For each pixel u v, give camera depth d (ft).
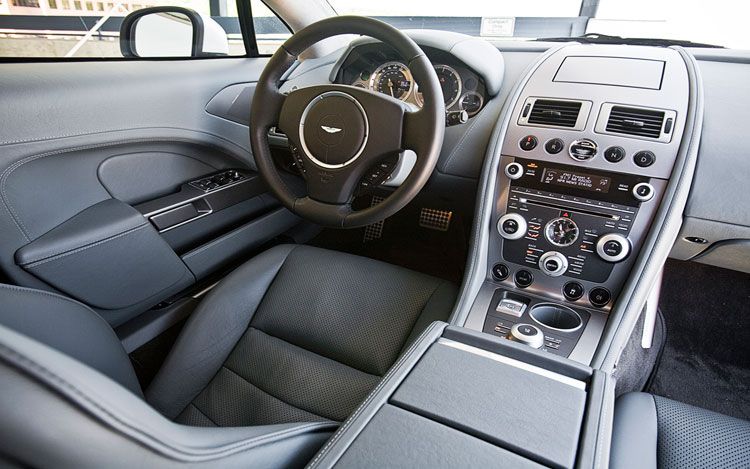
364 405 1.90
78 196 3.28
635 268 3.11
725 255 3.59
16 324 2.14
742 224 3.19
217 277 4.28
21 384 1.01
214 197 4.02
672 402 2.63
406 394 1.97
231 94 4.38
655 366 4.38
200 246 3.95
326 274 3.53
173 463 1.21
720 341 4.68
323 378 3.01
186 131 3.94
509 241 3.47
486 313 3.27
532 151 3.47
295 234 5.33
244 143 4.53
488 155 3.60
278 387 3.03
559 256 3.30
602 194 3.25
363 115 3.11
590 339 3.04
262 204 4.58
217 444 1.38
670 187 3.10
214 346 3.20
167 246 3.57
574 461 1.68
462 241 5.41
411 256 5.59
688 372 4.44
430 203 4.77
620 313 3.06
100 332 2.63
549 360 2.23
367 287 3.43
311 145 3.27
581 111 3.43
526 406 1.93
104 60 3.76
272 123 3.46
